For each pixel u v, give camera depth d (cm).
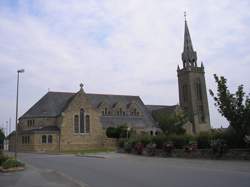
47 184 1606
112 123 7700
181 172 1883
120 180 1627
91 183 1559
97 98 8262
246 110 2589
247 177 1545
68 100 7531
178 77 9600
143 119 8238
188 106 9112
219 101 2717
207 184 1379
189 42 9469
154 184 1441
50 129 6788
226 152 2659
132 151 4469
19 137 6988
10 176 2023
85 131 7031
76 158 3850
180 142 3459
